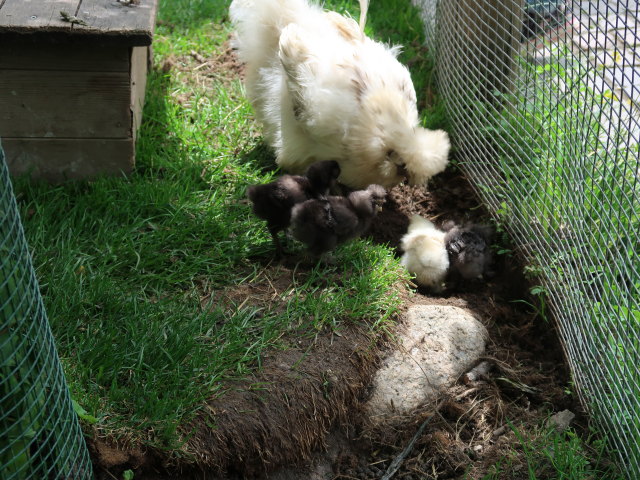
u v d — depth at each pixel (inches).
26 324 26.5
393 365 38.9
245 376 35.3
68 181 45.0
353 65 43.6
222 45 61.8
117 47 41.9
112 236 41.3
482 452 36.9
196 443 32.8
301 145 46.4
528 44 47.9
